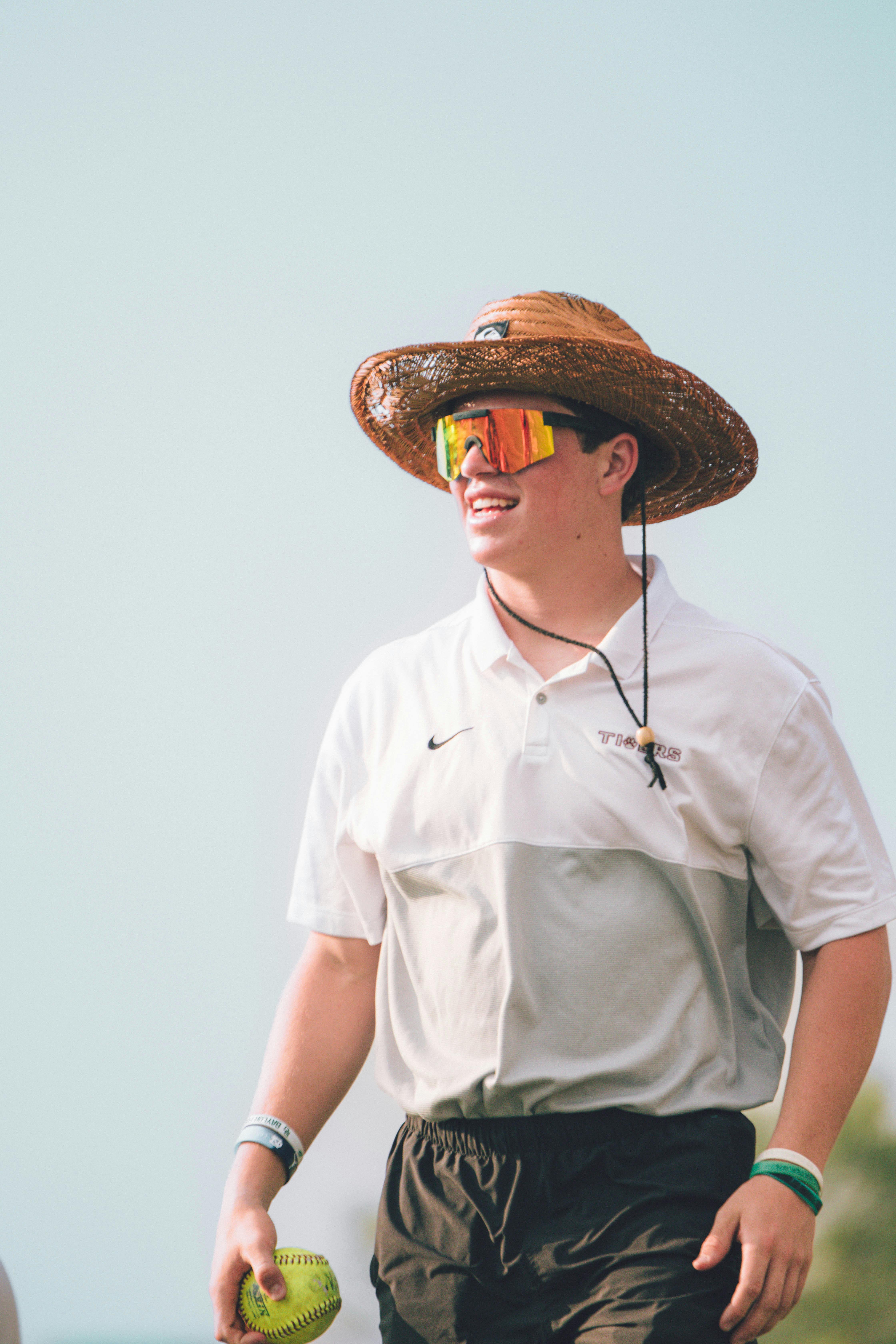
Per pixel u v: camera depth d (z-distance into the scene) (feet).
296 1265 20.54
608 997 19.57
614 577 21.49
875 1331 66.08
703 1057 19.69
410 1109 20.94
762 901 20.89
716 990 19.98
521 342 20.70
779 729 19.85
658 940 19.69
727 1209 18.29
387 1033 21.59
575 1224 19.17
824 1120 18.74
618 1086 19.47
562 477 20.79
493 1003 19.92
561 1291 19.12
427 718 21.26
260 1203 21.20
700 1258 17.95
